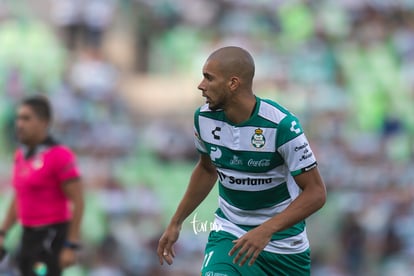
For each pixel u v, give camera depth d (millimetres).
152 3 59031
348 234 44156
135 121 51219
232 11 59188
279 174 16906
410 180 48062
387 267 43469
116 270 40406
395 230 44125
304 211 16312
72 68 53094
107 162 46719
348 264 43656
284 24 58625
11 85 50344
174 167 47656
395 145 52688
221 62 16375
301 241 17750
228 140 16766
